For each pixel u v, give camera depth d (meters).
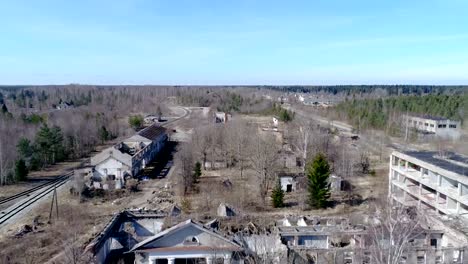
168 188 55.66
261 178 50.56
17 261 31.78
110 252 30.11
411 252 29.33
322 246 31.95
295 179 55.41
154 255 27.11
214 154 70.44
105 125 103.25
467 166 43.03
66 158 78.75
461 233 31.52
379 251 25.61
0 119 83.88
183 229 27.50
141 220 35.12
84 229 39.19
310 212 45.50
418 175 47.31
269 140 65.19
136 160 63.31
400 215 29.61
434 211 41.59
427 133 98.56
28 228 39.91
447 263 29.38
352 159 64.31
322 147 65.88
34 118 93.62
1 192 54.56
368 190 54.88
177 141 94.38
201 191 52.41
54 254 32.97
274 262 28.09
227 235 29.83
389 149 81.06
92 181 57.56
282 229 33.53
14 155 65.31
